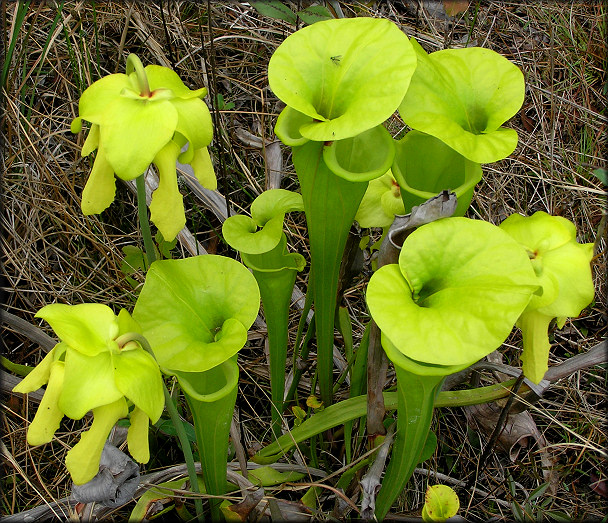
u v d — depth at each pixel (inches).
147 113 18.4
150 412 17.2
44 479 28.9
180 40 42.1
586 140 42.5
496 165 40.6
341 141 21.3
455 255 18.5
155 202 19.1
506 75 20.9
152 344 20.0
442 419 32.0
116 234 36.8
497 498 29.4
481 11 49.0
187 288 21.0
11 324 25.1
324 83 20.4
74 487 20.3
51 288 33.8
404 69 19.0
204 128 19.3
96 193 19.4
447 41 45.6
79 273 34.3
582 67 45.1
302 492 28.8
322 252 22.8
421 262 18.5
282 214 23.9
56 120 38.6
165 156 18.8
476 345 16.9
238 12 45.1
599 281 34.9
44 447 29.4
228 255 37.6
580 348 34.1
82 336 17.0
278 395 28.2
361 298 36.2
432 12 48.6
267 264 25.0
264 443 30.8
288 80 20.0
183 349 19.9
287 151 40.8
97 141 19.7
